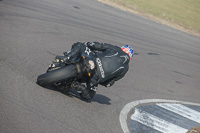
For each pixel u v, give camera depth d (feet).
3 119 45.37
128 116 69.05
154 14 306.35
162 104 86.84
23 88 59.82
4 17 120.06
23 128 44.96
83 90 62.28
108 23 188.24
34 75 70.18
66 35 127.24
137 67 123.54
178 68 149.18
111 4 273.75
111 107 70.54
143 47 163.53
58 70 60.44
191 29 303.89
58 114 54.49
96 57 61.46
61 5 189.98
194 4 426.92
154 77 117.08
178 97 101.30
